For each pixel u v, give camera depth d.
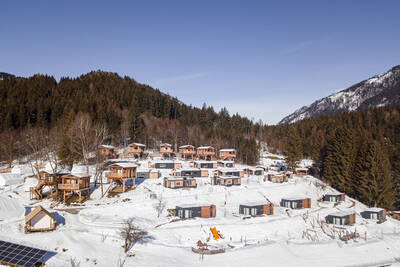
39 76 188.38
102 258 37.81
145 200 64.56
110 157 103.75
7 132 100.25
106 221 50.50
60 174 66.50
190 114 190.00
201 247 45.09
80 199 62.62
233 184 86.25
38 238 39.56
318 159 110.81
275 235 53.97
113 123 131.00
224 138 153.75
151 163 98.12
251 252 44.91
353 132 100.81
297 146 113.94
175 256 41.72
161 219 55.38
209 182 86.94
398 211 77.62
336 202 79.62
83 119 97.19
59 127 105.88
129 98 181.88
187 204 60.91
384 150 92.38
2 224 43.94
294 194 84.25
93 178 77.75
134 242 43.50
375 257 47.62
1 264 32.53
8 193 64.88
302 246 49.56
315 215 67.19
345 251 48.91
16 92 141.12
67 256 36.69
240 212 64.12
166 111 185.12
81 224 48.09
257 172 103.56
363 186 81.62
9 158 94.00
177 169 92.00
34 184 68.44
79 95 157.25
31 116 123.50
